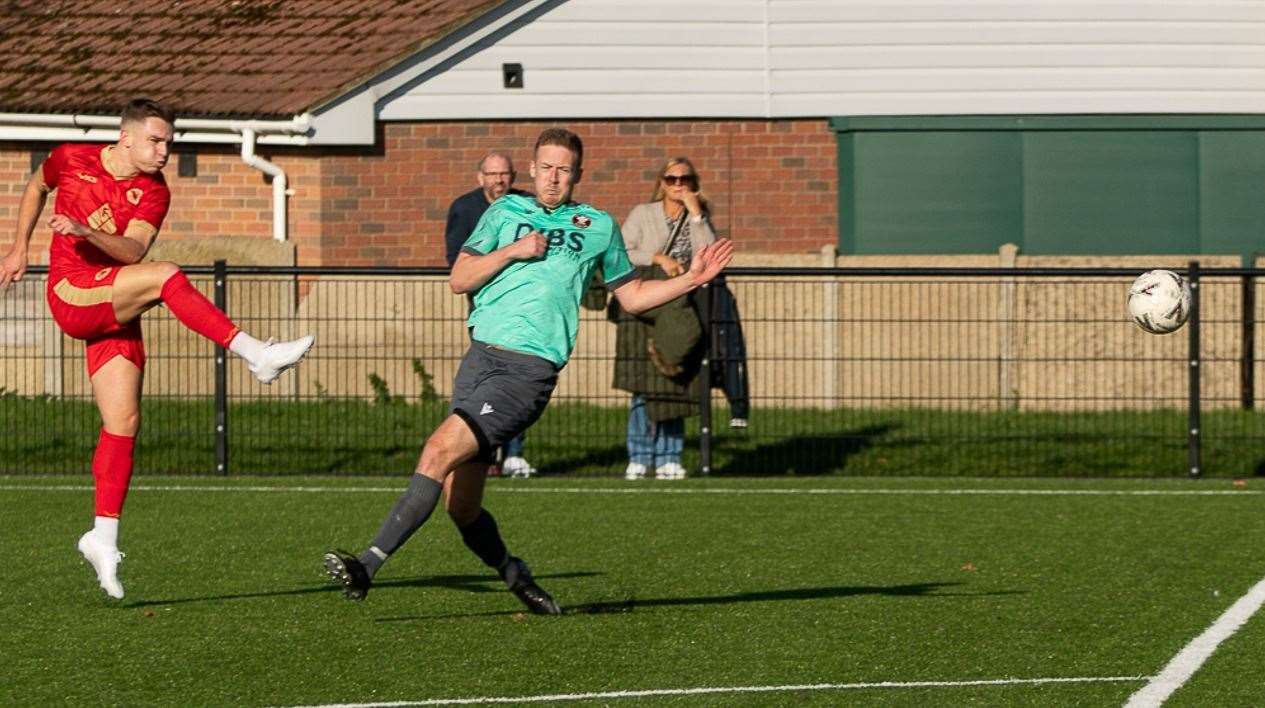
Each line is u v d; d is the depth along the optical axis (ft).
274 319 181.57
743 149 238.89
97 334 98.68
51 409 187.93
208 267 166.91
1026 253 240.32
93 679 88.28
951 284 175.83
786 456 179.32
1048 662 91.45
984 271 167.94
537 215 96.32
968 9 238.48
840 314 185.98
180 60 246.27
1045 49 239.09
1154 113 240.53
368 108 232.73
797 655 93.15
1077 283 180.24
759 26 238.07
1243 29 240.94
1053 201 240.53
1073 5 238.68
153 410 183.11
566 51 236.43
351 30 248.32
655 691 85.20
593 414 185.16
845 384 191.31
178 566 121.19
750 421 182.91
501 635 98.07
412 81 234.99
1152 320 127.13
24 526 138.21
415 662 91.56
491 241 96.17
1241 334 186.29
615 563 122.62
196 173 234.79
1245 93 241.35
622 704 82.69
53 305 98.53
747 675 88.63
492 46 236.02
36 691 85.92
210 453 180.24
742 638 97.40
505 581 103.14
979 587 112.88
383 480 166.71
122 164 99.50
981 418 181.37
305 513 145.59
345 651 94.27
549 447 182.60
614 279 97.45
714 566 121.19
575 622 101.81
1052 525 138.62
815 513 145.28
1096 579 115.65
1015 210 240.12
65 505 149.48
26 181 236.22
